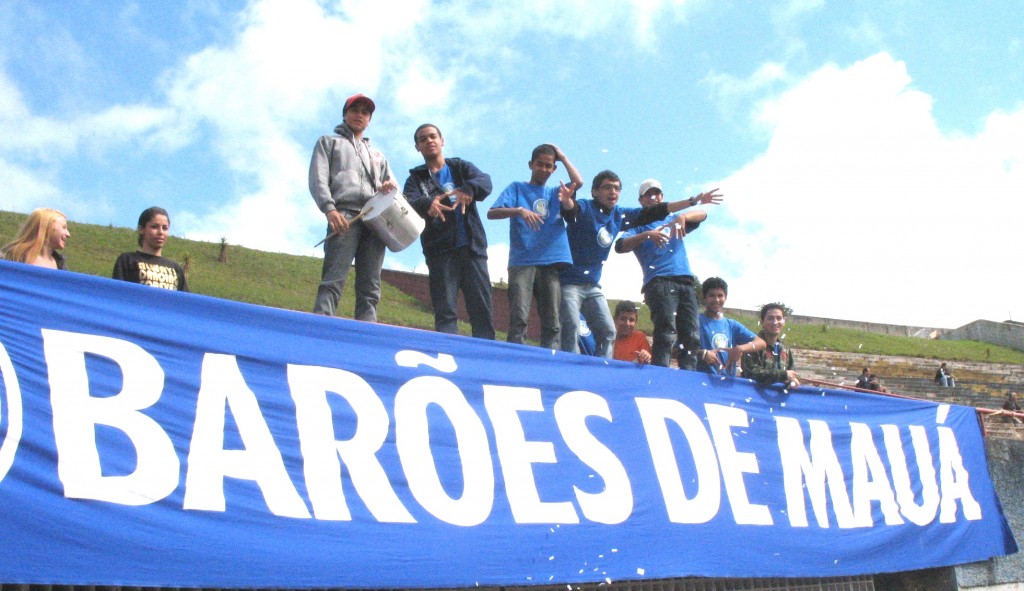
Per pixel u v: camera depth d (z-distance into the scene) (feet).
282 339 19.92
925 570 33.60
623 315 32.07
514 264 27.17
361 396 20.53
